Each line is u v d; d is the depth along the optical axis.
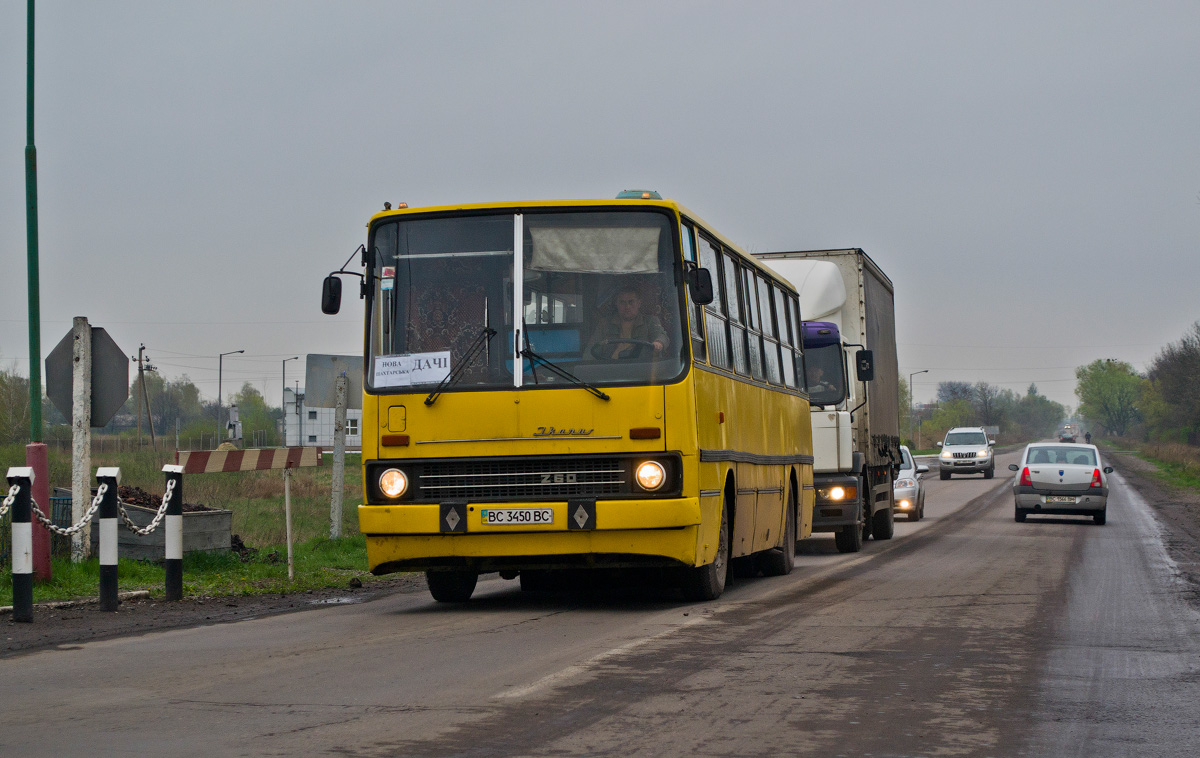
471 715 6.22
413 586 14.48
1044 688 7.12
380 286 11.08
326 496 31.12
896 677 7.41
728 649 8.49
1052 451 29.16
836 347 20.36
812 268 21.55
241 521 23.55
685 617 10.44
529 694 6.79
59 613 11.07
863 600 11.88
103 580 11.27
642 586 13.95
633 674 7.45
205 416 160.88
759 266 14.93
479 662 7.95
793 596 12.35
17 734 5.82
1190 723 6.20
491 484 10.67
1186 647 8.84
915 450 130.75
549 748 5.52
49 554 12.70
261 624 10.35
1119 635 9.45
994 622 10.12
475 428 10.67
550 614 10.88
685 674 7.45
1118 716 6.36
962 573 15.29
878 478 23.00
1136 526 27.09
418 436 10.76
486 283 10.95
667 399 10.60
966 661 8.05
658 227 10.95
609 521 10.40
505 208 11.05
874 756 5.43
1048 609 11.13
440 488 10.73
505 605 11.88
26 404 64.62
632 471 10.55
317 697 6.72
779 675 7.44
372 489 10.84
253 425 112.75
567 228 10.99
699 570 11.59
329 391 19.30
